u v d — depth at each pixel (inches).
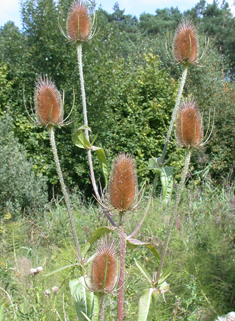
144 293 70.2
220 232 164.6
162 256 71.0
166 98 368.5
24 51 353.1
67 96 309.1
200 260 138.5
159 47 545.6
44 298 107.6
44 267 145.2
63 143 314.2
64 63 315.3
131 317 101.9
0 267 122.8
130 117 351.9
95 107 315.6
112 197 62.0
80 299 73.7
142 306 68.5
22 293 114.0
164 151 102.3
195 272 129.5
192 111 69.7
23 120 325.1
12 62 366.6
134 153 348.2
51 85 76.3
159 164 103.7
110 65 333.1
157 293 70.1
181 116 70.2
